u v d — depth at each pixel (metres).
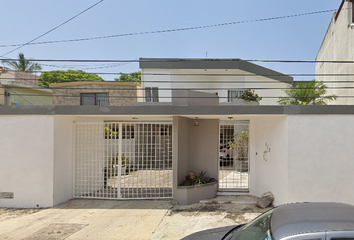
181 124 8.24
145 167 9.30
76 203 8.01
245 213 6.98
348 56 10.32
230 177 9.27
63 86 16.30
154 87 14.39
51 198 7.62
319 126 6.86
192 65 14.18
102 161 9.14
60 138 8.02
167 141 8.68
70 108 7.64
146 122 8.55
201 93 8.48
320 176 6.79
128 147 9.55
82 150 8.80
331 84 12.58
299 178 6.79
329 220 2.85
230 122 9.31
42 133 7.71
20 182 7.70
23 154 7.72
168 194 8.59
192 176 8.53
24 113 7.71
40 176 7.66
